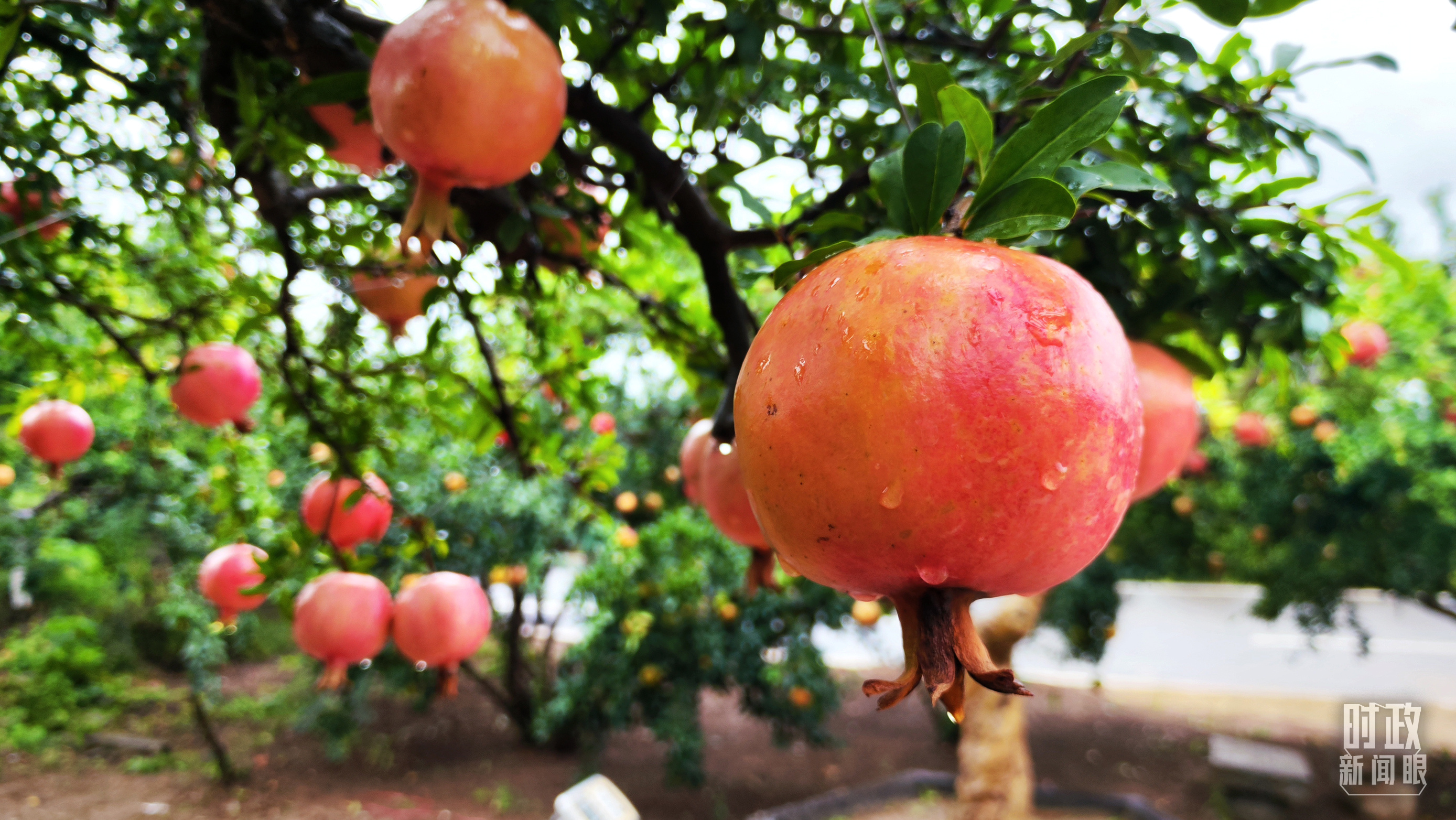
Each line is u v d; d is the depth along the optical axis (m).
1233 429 2.35
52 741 3.80
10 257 0.92
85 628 4.46
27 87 0.93
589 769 3.44
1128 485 0.28
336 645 0.72
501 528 2.94
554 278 1.20
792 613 3.09
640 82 0.78
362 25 0.59
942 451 0.25
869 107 0.67
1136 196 0.58
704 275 0.59
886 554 0.27
